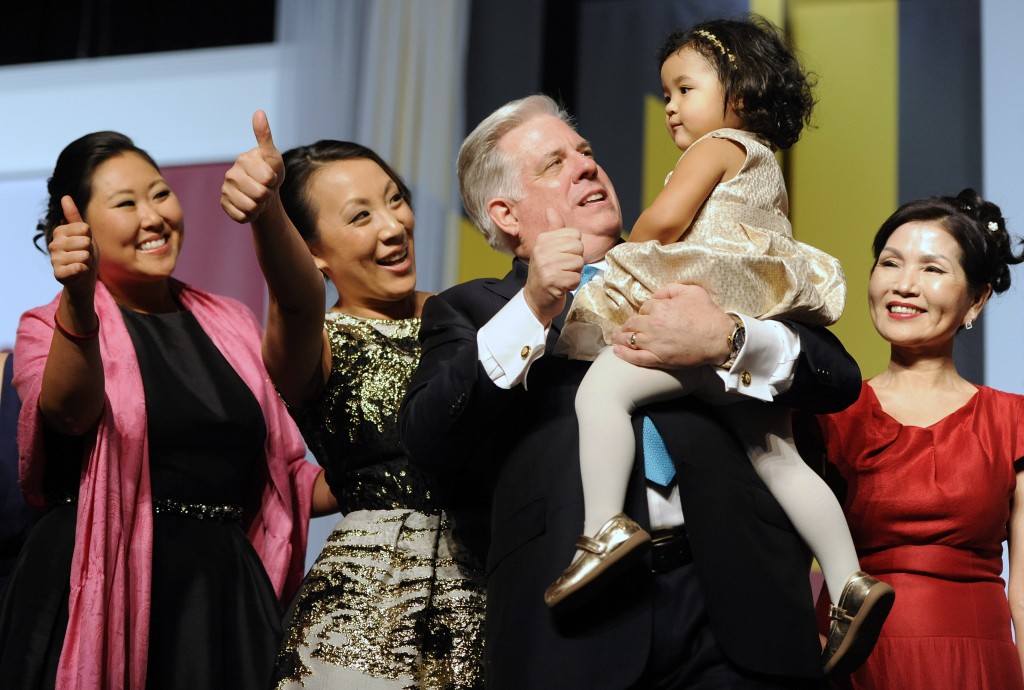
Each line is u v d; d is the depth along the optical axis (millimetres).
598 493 2391
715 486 2428
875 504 3137
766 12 7230
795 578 2420
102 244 3600
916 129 6797
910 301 3266
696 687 2340
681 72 2928
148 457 3262
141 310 3670
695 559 2365
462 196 3031
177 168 8117
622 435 2438
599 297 2631
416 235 7406
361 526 3086
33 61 8906
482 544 2996
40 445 3217
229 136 8281
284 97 7910
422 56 7723
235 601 3266
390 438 3102
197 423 3355
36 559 3162
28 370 3262
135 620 3109
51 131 8656
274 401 3605
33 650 3053
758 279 2553
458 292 2865
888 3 6969
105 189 3615
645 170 7715
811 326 2600
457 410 2451
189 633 3158
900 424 3209
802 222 6879
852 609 2438
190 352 3541
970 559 3117
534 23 7922
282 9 8062
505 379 2422
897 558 3129
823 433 3211
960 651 3039
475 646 2943
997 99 6477
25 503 3471
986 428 3197
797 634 2348
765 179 2742
